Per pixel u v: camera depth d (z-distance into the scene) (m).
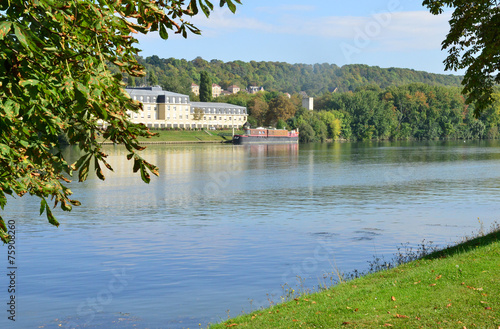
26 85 6.59
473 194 46.44
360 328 10.99
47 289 19.28
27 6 6.84
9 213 36.66
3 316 16.36
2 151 7.05
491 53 21.69
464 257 15.73
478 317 11.05
